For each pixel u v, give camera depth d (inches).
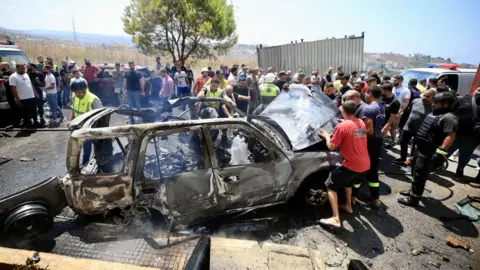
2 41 396.5
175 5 562.9
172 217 115.0
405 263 115.8
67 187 105.7
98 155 130.3
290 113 164.6
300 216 144.9
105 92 410.6
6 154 213.9
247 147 146.0
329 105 170.1
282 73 324.5
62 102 381.1
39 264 63.0
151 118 155.3
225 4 631.2
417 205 159.0
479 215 148.8
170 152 146.4
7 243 110.2
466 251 124.3
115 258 109.0
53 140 247.9
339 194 160.4
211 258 109.2
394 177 195.2
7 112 272.5
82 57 889.5
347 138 126.6
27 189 108.4
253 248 115.0
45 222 112.0
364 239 129.8
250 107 265.6
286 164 130.9
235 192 123.1
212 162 118.3
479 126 177.2
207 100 163.6
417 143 154.8
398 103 200.2
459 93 337.7
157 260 107.3
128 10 581.0
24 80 261.7
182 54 612.1
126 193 107.6
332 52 462.0
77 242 116.7
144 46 601.3
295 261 109.3
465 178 194.2
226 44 644.7
